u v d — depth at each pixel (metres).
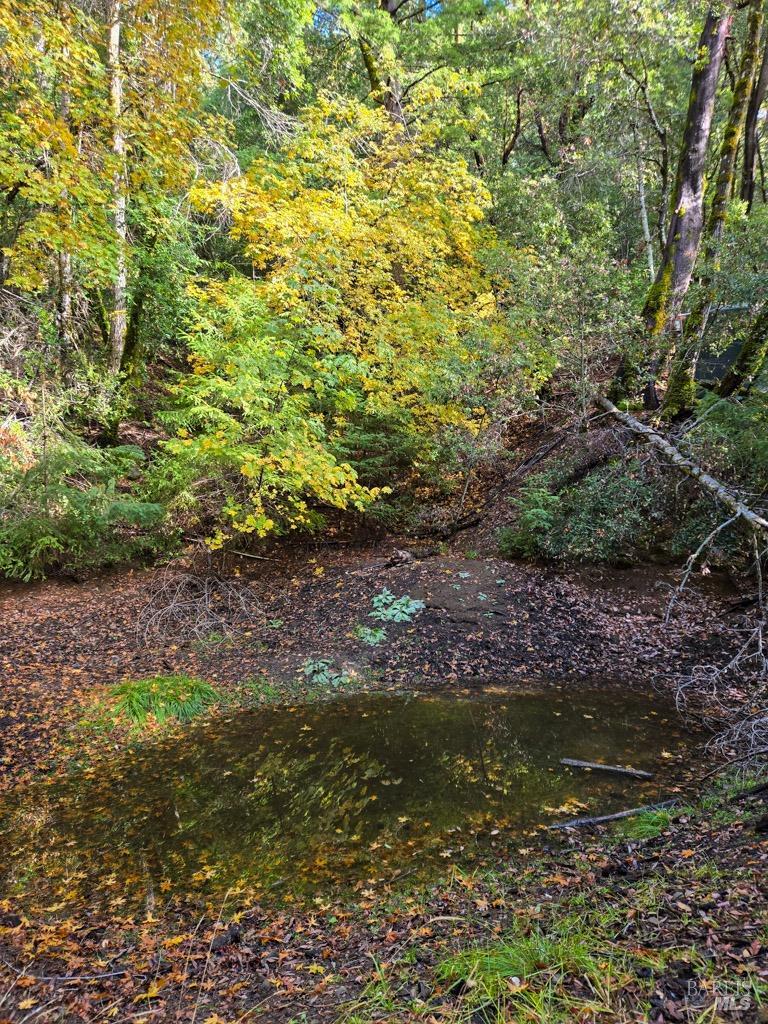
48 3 7.16
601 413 11.20
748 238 9.30
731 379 10.13
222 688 7.16
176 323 13.86
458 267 12.11
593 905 3.04
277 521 10.78
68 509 9.62
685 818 4.01
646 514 9.30
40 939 3.29
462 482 12.81
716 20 10.33
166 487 10.11
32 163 8.33
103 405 11.42
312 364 9.11
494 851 3.96
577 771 5.09
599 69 13.22
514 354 10.27
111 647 8.02
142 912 3.53
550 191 14.16
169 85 8.47
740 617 7.59
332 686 7.23
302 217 8.82
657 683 6.92
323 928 3.28
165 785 5.18
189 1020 2.60
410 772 5.23
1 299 11.02
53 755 5.71
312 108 9.73
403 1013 2.40
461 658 7.66
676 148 16.30
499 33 13.95
